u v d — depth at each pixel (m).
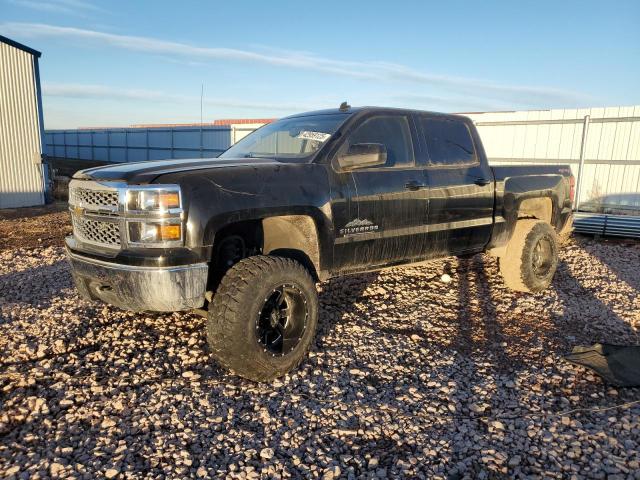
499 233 5.71
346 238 4.27
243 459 2.84
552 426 3.18
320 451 2.91
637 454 2.88
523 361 4.18
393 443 3.02
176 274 3.34
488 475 2.71
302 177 4.00
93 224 3.72
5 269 7.09
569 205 6.75
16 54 15.45
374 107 4.75
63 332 4.57
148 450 2.90
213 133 25.06
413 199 4.73
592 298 5.95
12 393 3.50
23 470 2.71
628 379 3.78
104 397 3.46
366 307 5.52
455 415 3.33
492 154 13.95
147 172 3.50
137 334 4.59
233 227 4.08
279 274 3.65
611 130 12.06
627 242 10.32
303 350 3.88
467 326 5.00
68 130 38.31
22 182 15.95
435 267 7.34
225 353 3.55
